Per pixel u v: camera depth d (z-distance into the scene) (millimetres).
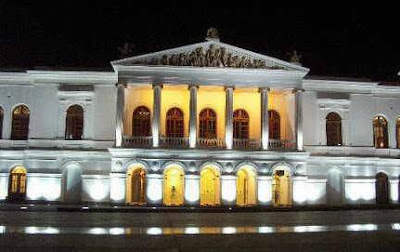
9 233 16703
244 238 16797
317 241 16703
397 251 16141
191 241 16344
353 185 63406
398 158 65438
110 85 61562
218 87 59906
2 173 60031
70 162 59938
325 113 64188
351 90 65125
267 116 59750
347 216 35031
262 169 58750
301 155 59375
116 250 15344
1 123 61219
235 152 58156
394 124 66688
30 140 60031
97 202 58625
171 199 59469
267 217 33938
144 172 59250
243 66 59812
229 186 57719
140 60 58688
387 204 60594
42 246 15547
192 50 59438
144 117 61781
